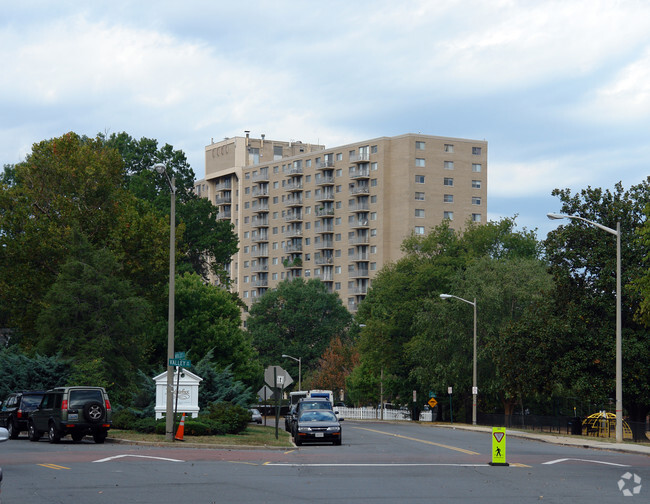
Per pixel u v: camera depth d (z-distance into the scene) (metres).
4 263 56.81
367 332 83.62
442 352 70.00
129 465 22.20
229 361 66.56
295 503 14.95
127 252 59.25
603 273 50.22
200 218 84.94
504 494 16.59
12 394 38.06
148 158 86.56
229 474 20.23
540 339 51.97
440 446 34.41
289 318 132.75
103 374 47.88
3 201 57.78
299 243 159.62
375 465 23.50
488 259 70.75
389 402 105.25
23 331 57.53
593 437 46.06
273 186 165.62
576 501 15.55
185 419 36.69
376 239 146.50
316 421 35.34
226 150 176.38
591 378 49.41
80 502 14.84
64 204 57.06
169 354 32.94
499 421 65.44
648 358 48.03
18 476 19.19
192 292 64.56
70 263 50.25
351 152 150.62
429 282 81.44
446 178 144.12
